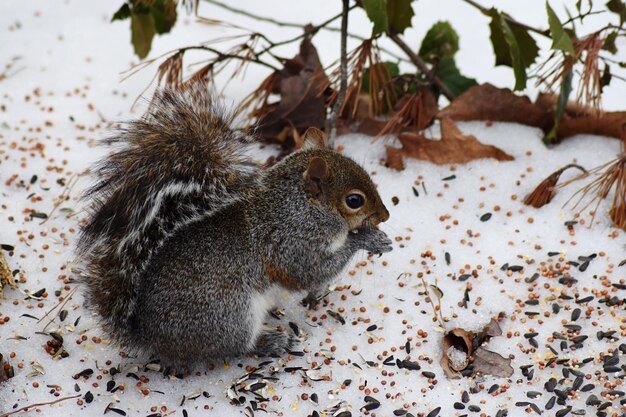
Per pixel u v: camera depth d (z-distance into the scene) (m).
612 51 7.04
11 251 6.46
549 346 5.79
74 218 6.80
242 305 5.57
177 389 5.55
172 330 5.44
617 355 5.69
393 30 7.60
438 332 5.90
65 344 5.79
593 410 5.38
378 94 7.71
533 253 6.46
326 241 5.82
